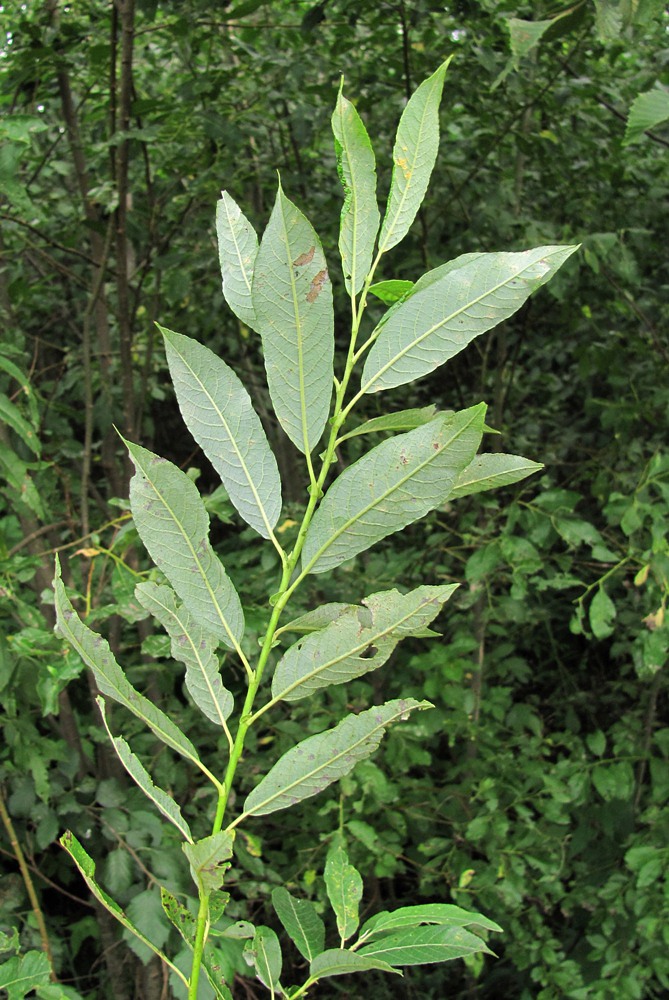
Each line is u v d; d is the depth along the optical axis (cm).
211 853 49
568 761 168
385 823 170
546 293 174
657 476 146
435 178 168
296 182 164
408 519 51
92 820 126
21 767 126
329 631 51
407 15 149
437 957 55
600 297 179
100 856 128
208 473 235
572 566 190
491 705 174
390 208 54
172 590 55
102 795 125
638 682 192
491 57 142
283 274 52
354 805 148
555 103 162
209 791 140
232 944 109
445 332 51
